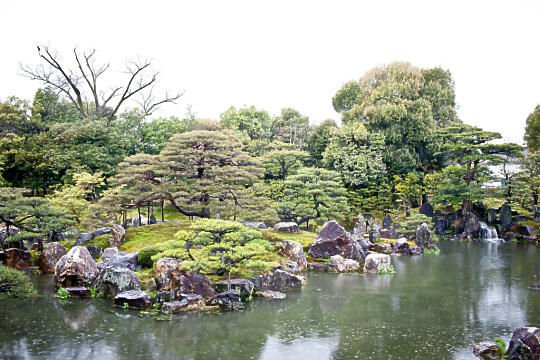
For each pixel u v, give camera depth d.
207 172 39.06
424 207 58.88
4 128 55.03
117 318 20.53
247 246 24.28
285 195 49.97
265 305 23.38
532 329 16.17
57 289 25.88
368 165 59.50
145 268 27.98
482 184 60.03
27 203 31.33
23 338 17.70
